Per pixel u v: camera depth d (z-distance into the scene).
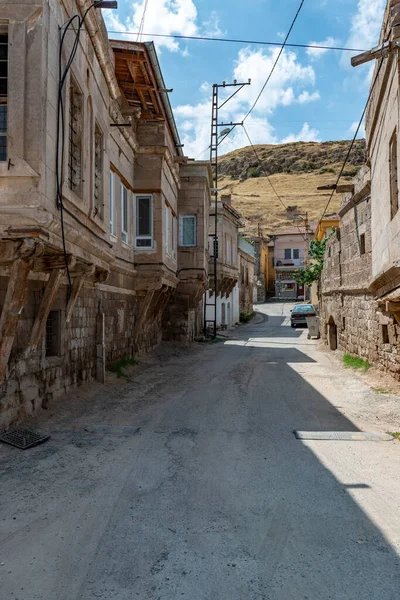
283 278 59.06
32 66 5.87
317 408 8.69
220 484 5.02
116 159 12.02
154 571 3.39
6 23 5.96
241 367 14.04
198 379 11.92
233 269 30.80
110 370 11.55
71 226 6.89
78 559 3.55
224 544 3.77
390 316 10.66
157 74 13.09
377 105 9.78
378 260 10.72
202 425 7.46
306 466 5.58
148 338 16.58
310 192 92.69
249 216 81.31
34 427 6.93
